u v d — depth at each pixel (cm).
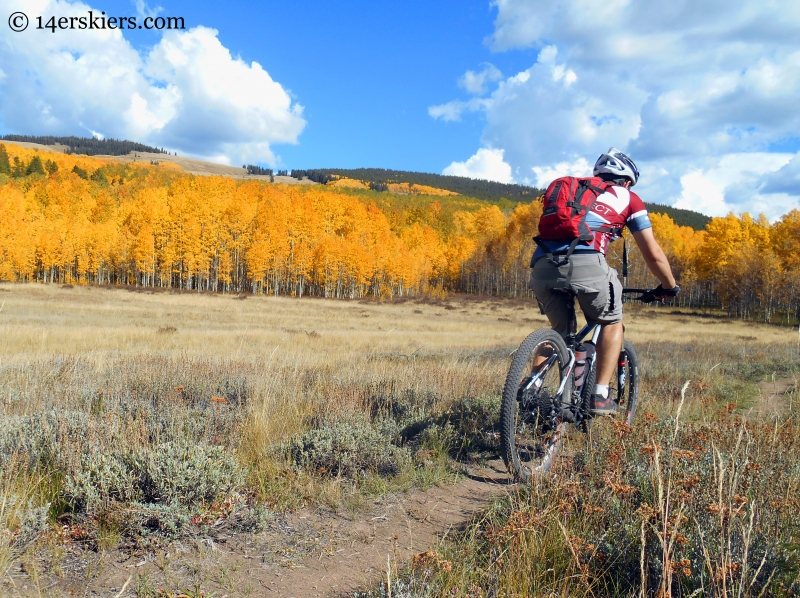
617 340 357
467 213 17650
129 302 4891
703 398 552
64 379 579
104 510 246
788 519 233
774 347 1922
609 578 217
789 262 6281
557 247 339
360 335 2625
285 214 10800
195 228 8750
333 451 340
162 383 548
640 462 300
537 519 232
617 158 356
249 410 427
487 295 9362
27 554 221
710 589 189
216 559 231
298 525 269
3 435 331
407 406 490
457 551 232
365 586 210
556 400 343
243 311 4547
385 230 13350
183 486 262
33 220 11388
